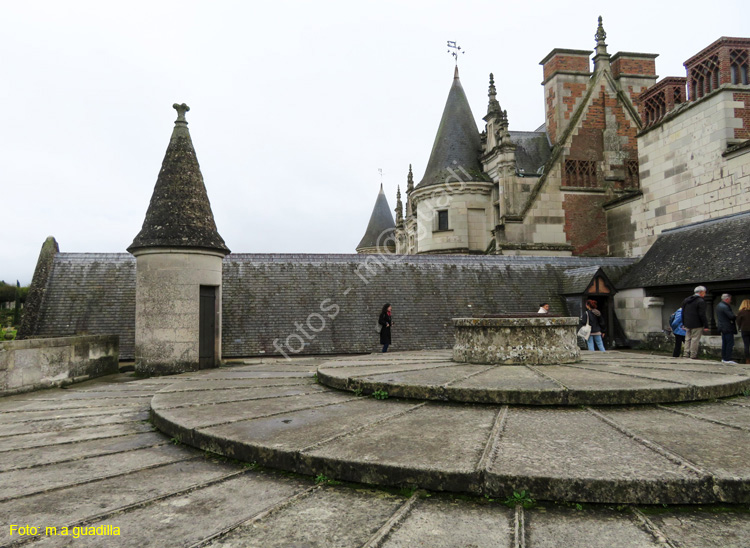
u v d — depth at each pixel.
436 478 3.35
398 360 8.61
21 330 14.22
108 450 4.61
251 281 16.73
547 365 7.09
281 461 3.91
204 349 12.13
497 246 24.38
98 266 15.90
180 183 12.14
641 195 21.41
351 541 2.72
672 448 3.66
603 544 2.63
